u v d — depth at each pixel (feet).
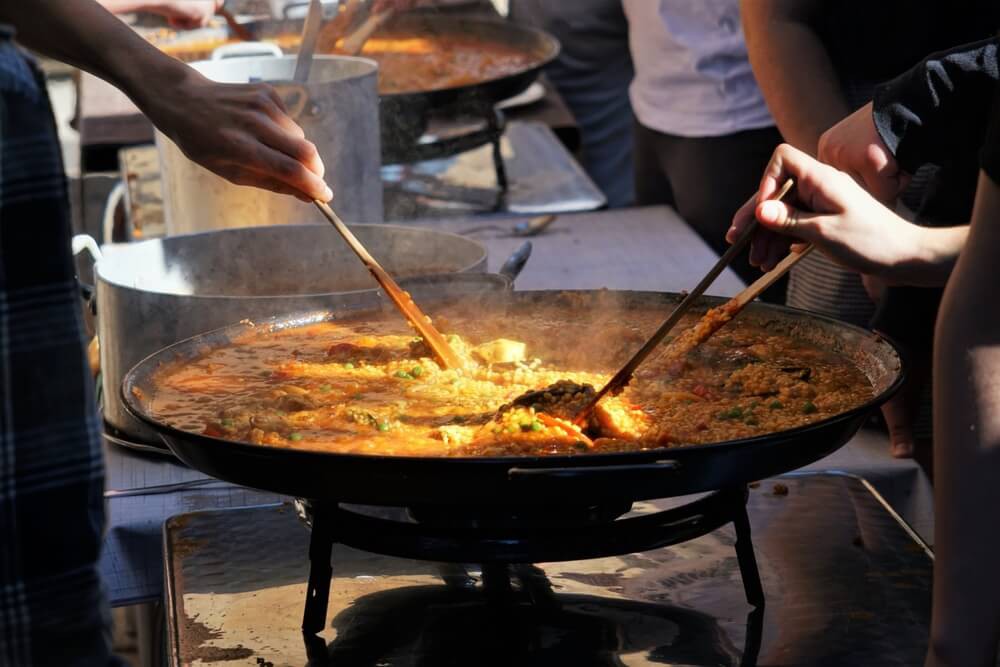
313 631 4.85
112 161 13.14
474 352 5.80
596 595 5.18
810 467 6.43
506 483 3.95
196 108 5.56
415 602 5.14
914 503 6.48
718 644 4.77
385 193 11.37
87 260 7.22
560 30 16.05
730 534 5.70
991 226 3.61
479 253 7.11
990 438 3.69
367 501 4.09
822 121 7.37
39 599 3.25
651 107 11.28
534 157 12.84
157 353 5.54
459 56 13.52
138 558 6.03
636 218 10.36
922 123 5.48
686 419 4.87
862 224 4.56
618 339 5.85
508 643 4.80
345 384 5.43
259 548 5.62
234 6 13.50
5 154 3.14
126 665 3.55
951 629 3.78
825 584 5.21
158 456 6.63
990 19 7.52
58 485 3.25
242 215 8.11
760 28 7.72
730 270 8.82
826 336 5.65
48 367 3.22
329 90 7.85
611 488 3.98
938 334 3.79
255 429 4.71
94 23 5.68
